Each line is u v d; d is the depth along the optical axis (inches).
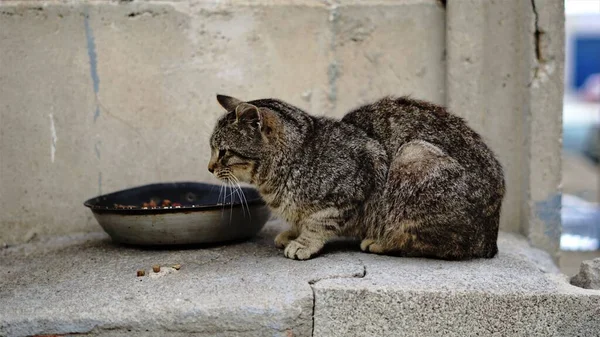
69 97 92.3
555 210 92.6
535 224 92.6
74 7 91.7
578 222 109.2
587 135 206.4
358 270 82.2
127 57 92.5
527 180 92.5
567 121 232.8
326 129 85.4
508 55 92.8
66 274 83.6
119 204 90.0
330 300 79.7
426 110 85.8
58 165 92.7
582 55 387.5
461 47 92.8
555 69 91.6
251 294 79.6
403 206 83.8
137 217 86.0
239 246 88.0
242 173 85.1
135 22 92.4
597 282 82.4
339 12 93.6
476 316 80.1
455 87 93.2
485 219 84.4
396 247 85.0
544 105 91.7
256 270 82.7
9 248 90.5
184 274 82.6
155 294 80.0
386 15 93.7
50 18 91.6
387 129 85.4
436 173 83.3
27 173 92.4
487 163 84.7
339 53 94.0
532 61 91.6
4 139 91.8
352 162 84.4
